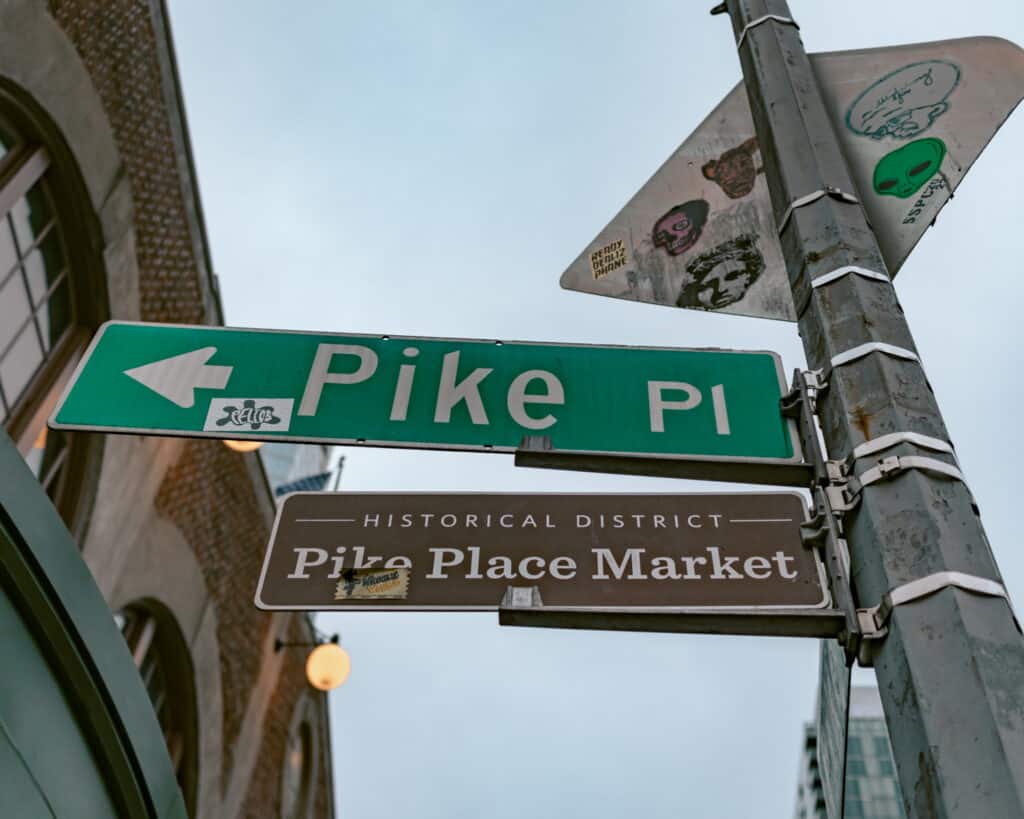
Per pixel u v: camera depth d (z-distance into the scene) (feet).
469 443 10.53
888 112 12.07
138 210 37.45
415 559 10.19
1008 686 6.44
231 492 45.52
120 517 36.24
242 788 46.21
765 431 10.08
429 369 11.49
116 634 16.10
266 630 49.78
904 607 7.13
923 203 11.34
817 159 10.96
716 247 12.86
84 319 34.83
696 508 10.23
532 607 9.09
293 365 11.63
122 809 16.51
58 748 14.78
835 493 8.43
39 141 32.58
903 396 8.55
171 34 40.04
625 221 13.34
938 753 6.25
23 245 31.63
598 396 10.91
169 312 40.24
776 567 9.34
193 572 42.01
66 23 32.63
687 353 11.32
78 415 11.04
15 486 14.16
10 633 14.10
